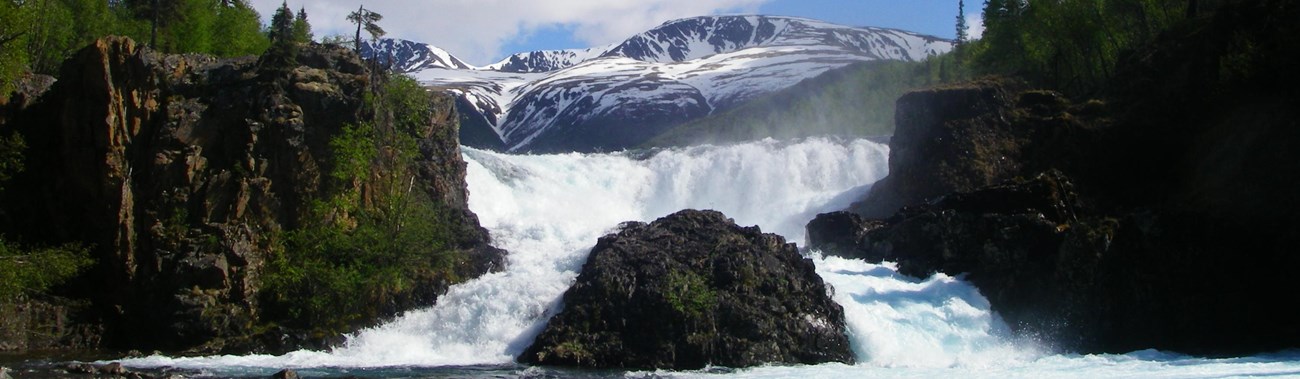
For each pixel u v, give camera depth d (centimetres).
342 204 5947
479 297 5672
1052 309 5900
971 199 6688
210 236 5566
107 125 5603
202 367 4794
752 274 5434
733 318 5191
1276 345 5744
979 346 5581
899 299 5856
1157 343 5766
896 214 6919
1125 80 7575
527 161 8875
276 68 6022
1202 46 7044
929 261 6369
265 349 5300
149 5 8281
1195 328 5781
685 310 5141
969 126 7744
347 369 4803
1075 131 7325
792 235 8338
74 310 5459
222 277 5472
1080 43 9194
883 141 9562
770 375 4669
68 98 5694
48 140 5838
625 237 5875
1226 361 5059
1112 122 7250
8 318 5238
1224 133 6506
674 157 9400
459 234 6412
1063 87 9044
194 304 5372
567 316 5284
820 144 9231
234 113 5891
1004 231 6238
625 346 5091
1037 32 9675
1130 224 6066
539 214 8194
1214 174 6400
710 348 5044
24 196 5731
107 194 5569
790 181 9025
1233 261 5978
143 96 5747
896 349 5375
